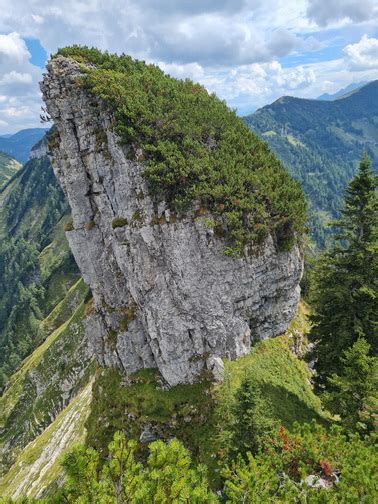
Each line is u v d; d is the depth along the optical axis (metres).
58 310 183.38
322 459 23.09
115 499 14.09
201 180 39.22
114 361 45.88
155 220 40.03
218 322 40.12
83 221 46.31
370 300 36.25
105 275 46.56
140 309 43.53
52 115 44.22
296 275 44.19
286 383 39.50
